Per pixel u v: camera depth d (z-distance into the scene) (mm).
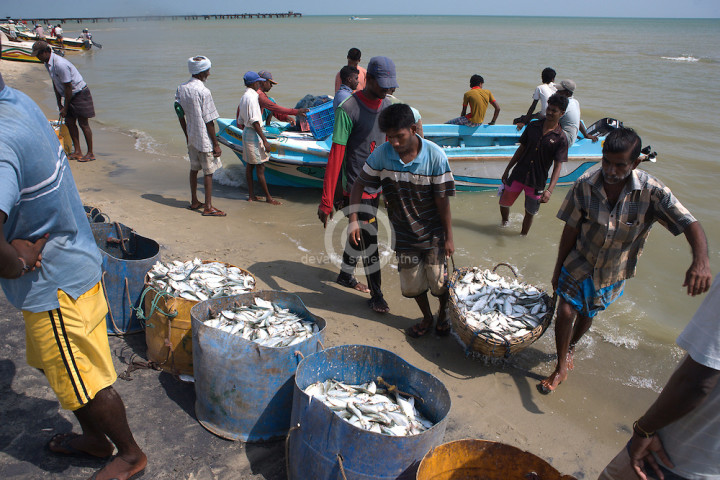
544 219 7043
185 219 6504
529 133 5961
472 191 8008
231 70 22422
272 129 7824
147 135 11273
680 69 26078
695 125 12516
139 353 3609
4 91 1950
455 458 2383
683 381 1761
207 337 2768
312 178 7680
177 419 3037
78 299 2254
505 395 3607
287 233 6305
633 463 2045
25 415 2967
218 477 2670
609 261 3221
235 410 2830
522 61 28984
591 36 69812
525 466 2352
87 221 2355
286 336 3061
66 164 2238
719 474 1895
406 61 28000
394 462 2234
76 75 8578
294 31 75562
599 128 8305
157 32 70812
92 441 2648
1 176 1812
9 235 2076
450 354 4055
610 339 4398
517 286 4250
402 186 3611
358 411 2590
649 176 2916
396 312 4684
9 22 36719
